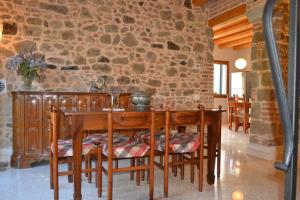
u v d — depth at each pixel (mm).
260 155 4160
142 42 4770
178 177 3236
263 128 4156
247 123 6695
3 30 3830
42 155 3625
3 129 3865
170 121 2613
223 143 5312
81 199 2430
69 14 4250
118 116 2371
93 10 4410
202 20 5293
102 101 3900
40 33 4059
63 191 2721
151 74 4844
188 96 5160
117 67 4578
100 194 2588
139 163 2988
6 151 3881
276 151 4094
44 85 4090
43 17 4082
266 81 4117
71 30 4262
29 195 2605
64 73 4215
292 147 727
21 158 3523
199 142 2826
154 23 4867
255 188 2850
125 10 4637
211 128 2947
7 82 3857
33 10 4020
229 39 7707
